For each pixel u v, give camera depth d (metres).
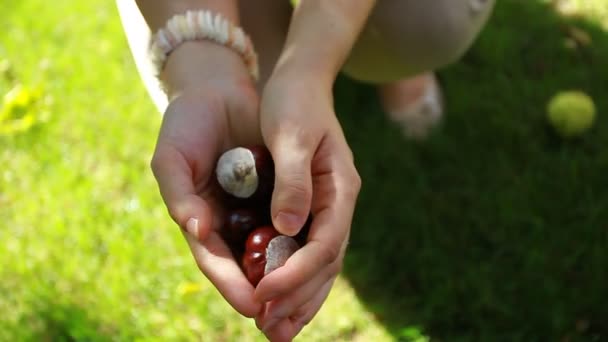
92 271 0.98
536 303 0.91
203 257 0.64
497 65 1.09
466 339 0.89
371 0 0.72
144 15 0.76
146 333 0.93
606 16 1.13
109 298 0.95
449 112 1.05
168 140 0.68
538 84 1.07
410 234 0.96
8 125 1.10
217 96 0.70
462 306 0.92
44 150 1.08
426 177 1.00
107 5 1.24
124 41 1.18
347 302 0.93
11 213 1.03
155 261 0.97
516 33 1.12
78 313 0.94
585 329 0.89
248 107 0.71
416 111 1.04
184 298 0.94
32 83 1.15
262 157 0.69
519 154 1.01
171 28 0.73
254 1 0.88
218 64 0.72
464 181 1.00
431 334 0.90
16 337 0.94
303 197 0.63
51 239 1.00
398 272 0.94
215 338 0.92
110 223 1.01
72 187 1.05
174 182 0.66
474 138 1.03
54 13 1.24
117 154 1.07
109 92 1.12
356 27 0.72
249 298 0.62
